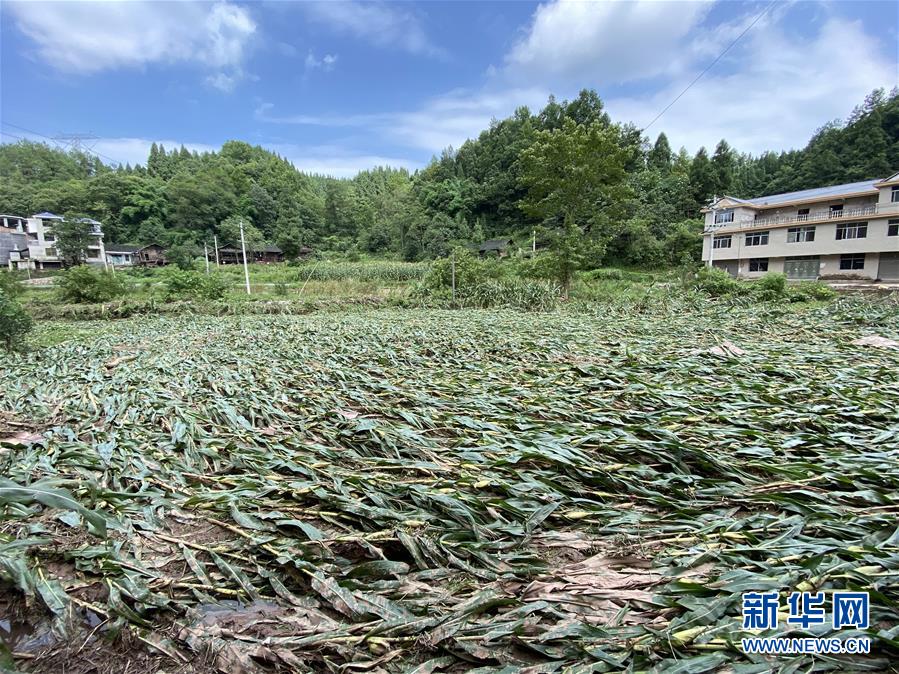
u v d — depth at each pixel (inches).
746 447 102.0
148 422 134.5
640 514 75.4
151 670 48.4
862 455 94.2
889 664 44.2
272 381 180.7
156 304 550.9
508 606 53.7
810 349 215.6
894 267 797.2
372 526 73.8
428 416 131.3
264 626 53.8
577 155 572.7
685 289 535.2
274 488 86.2
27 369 220.2
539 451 95.7
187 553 66.4
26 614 56.1
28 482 86.1
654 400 141.1
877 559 56.8
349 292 671.8
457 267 599.8
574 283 652.7
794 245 903.1
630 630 48.8
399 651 48.6
